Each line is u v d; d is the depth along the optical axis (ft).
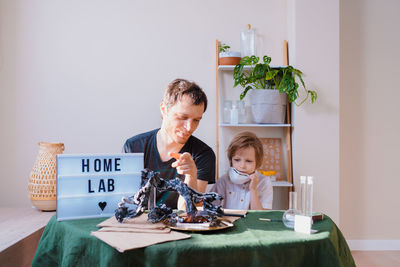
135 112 10.14
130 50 10.16
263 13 10.41
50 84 10.00
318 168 9.85
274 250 4.11
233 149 8.37
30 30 9.96
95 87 10.08
